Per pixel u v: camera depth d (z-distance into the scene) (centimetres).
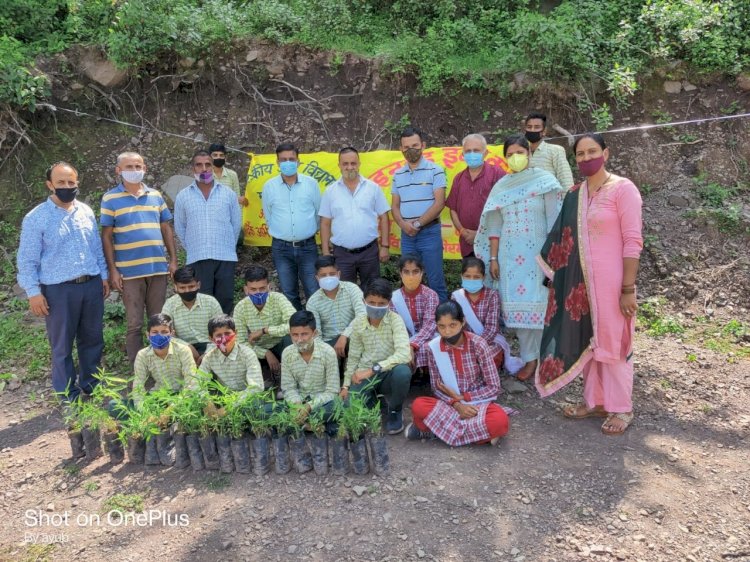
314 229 559
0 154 733
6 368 541
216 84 772
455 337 418
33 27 793
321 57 764
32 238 455
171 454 401
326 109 752
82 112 758
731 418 437
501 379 503
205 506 357
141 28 753
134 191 504
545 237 480
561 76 700
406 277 468
